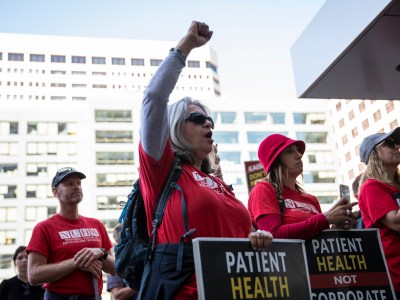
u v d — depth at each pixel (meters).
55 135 80.81
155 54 157.88
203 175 2.93
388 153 4.15
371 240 3.60
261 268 2.57
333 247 3.48
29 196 77.44
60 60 150.88
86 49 153.38
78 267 4.49
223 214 2.75
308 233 3.41
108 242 5.29
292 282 2.65
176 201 2.69
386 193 4.00
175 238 2.62
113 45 155.12
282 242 2.73
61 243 4.80
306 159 82.81
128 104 79.94
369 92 7.10
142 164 2.76
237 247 2.55
